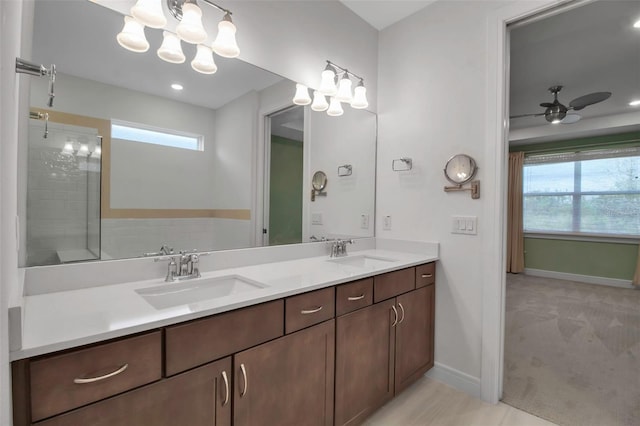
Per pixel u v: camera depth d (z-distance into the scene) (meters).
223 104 1.65
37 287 1.11
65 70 1.19
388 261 2.03
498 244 1.81
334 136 2.20
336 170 2.22
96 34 1.26
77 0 1.22
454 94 2.03
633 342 2.67
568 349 2.54
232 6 1.64
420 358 1.97
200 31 1.31
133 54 1.36
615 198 4.71
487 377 1.83
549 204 5.31
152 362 0.88
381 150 2.45
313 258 2.03
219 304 1.03
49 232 1.15
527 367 2.24
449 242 2.04
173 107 1.48
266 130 1.84
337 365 1.43
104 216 1.28
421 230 2.19
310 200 2.09
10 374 0.67
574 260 5.06
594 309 3.58
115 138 1.32
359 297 1.54
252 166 1.78
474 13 1.94
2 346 0.53
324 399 1.37
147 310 0.96
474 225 1.92
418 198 2.21
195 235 1.56
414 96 2.25
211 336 1.00
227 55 1.43
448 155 2.04
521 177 5.46
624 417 1.69
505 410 1.76
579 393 1.91
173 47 1.44
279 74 1.86
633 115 4.20
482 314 1.87
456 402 1.83
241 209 1.74
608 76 3.25
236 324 1.07
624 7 2.13
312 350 1.32
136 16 1.16
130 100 1.35
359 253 2.24
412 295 1.89
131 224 1.36
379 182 2.46
